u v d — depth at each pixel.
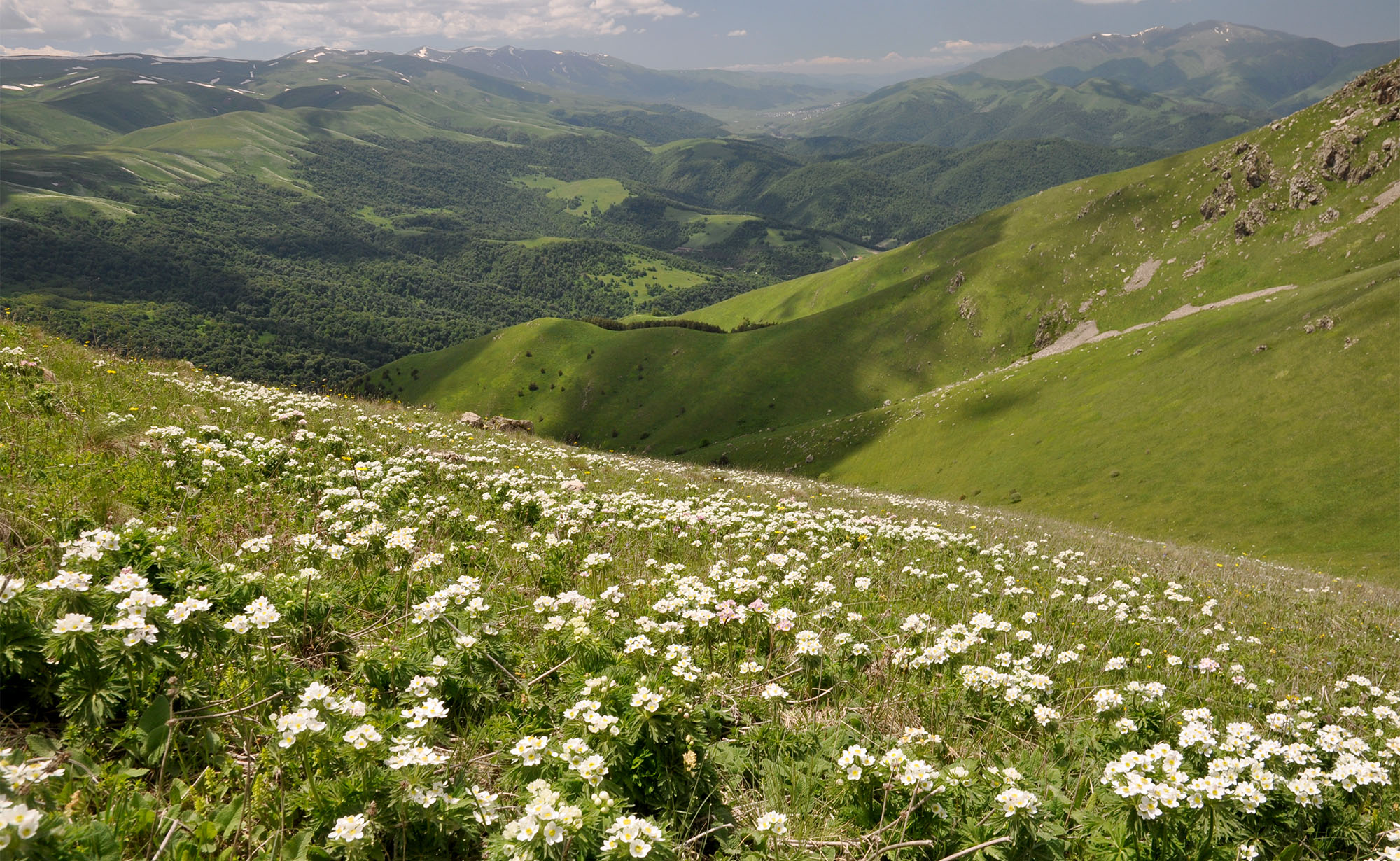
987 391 120.12
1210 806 4.28
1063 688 6.96
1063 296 173.00
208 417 14.28
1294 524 63.28
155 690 4.12
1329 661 10.51
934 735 5.01
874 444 123.81
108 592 4.18
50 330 19.81
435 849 3.62
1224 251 151.75
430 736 4.22
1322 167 143.88
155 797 3.64
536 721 4.82
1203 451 79.38
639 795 4.27
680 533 12.34
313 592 5.99
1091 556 18.25
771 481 29.72
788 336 192.62
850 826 4.43
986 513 32.72
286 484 10.60
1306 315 88.44
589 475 20.33
